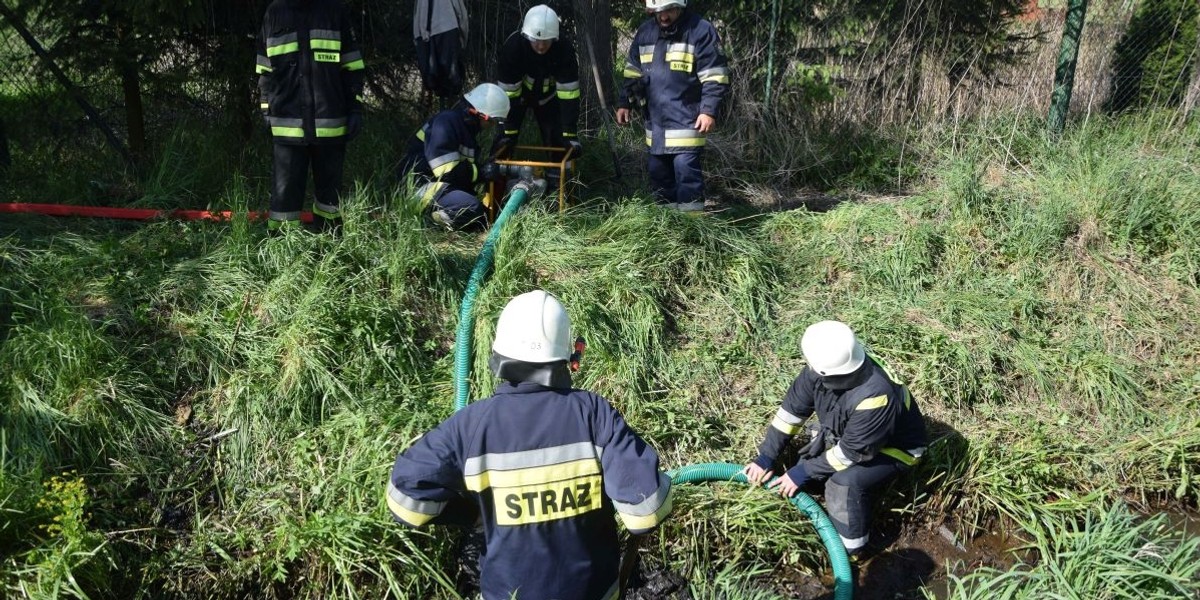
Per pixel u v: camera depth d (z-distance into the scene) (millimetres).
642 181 6555
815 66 7379
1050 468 3992
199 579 3307
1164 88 7625
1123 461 4129
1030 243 5492
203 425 3879
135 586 3281
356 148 6391
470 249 5160
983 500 3930
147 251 4707
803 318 4875
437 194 5289
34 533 3219
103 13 5555
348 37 4969
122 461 3631
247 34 5988
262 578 3307
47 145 5945
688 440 4023
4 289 4195
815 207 6445
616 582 2633
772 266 5250
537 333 2473
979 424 4309
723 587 3459
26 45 5703
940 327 4805
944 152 6941
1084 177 6219
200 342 4117
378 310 4316
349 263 4609
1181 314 5168
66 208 5203
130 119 6020
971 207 5742
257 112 6312
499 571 2494
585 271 4840
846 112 7250
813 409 3646
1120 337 4977
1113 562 3395
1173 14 7516
